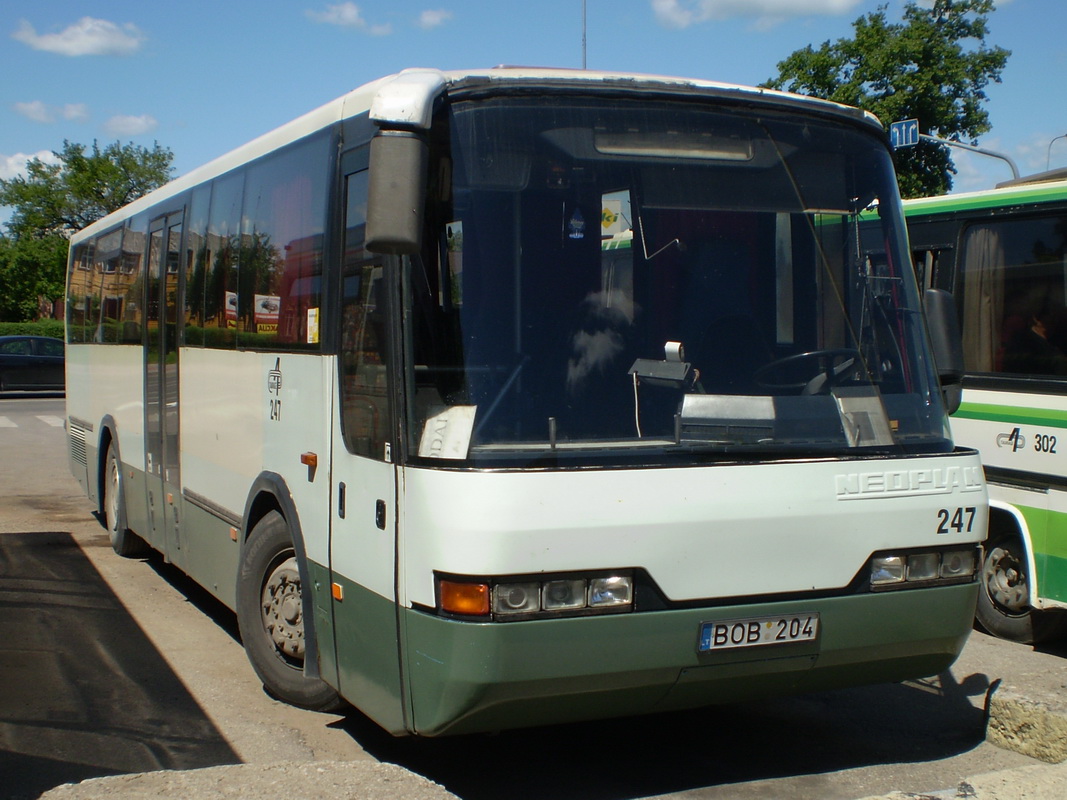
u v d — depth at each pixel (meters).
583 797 4.76
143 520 8.86
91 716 5.77
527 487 3.97
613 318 4.45
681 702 4.38
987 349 7.63
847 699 6.21
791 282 4.80
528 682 3.99
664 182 4.65
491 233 4.35
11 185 78.62
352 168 4.95
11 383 31.08
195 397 7.26
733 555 4.26
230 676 6.50
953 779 5.02
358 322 4.74
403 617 4.22
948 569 4.71
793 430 4.51
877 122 5.20
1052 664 7.07
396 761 5.16
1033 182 7.99
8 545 10.48
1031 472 7.22
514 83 4.48
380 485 4.42
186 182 7.79
